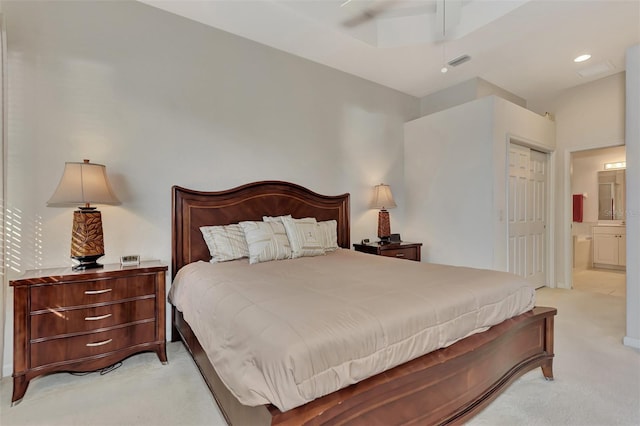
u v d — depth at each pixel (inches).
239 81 120.7
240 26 114.4
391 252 144.5
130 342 84.4
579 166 249.9
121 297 83.2
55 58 89.5
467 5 115.3
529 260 162.1
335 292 62.4
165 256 105.4
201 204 110.9
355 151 155.7
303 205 135.9
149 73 103.3
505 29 113.6
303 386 39.8
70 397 72.0
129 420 63.8
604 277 204.2
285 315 49.1
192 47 111.0
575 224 251.9
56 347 75.3
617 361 87.7
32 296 72.9
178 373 82.7
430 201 162.1
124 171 99.0
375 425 45.4
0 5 82.9
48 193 88.1
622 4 99.3
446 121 154.2
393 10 122.0
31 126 86.0
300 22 111.7
